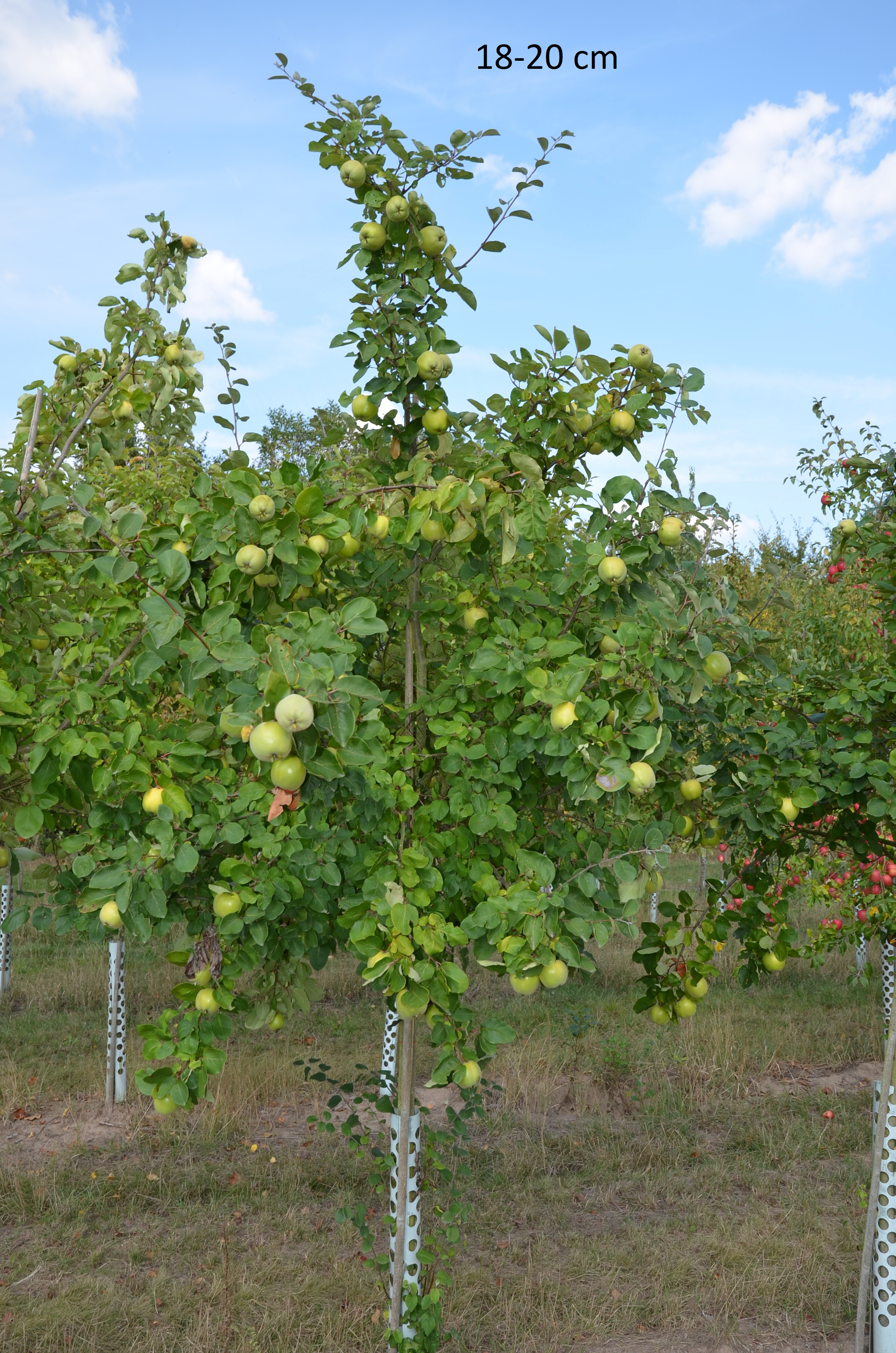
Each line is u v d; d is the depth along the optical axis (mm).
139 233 4262
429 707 3574
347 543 3203
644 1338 5098
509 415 3807
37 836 3760
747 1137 7727
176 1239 6059
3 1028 10172
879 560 5684
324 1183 6891
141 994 11445
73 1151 7316
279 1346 4793
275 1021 3969
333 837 3426
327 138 3609
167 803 2859
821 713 4793
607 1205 6719
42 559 3863
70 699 2988
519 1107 8383
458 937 3020
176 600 2826
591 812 3547
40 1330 4984
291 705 2189
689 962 4172
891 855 4805
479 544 3473
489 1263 5852
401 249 3695
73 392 4145
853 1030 10305
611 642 3326
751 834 4535
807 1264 5715
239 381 4469
